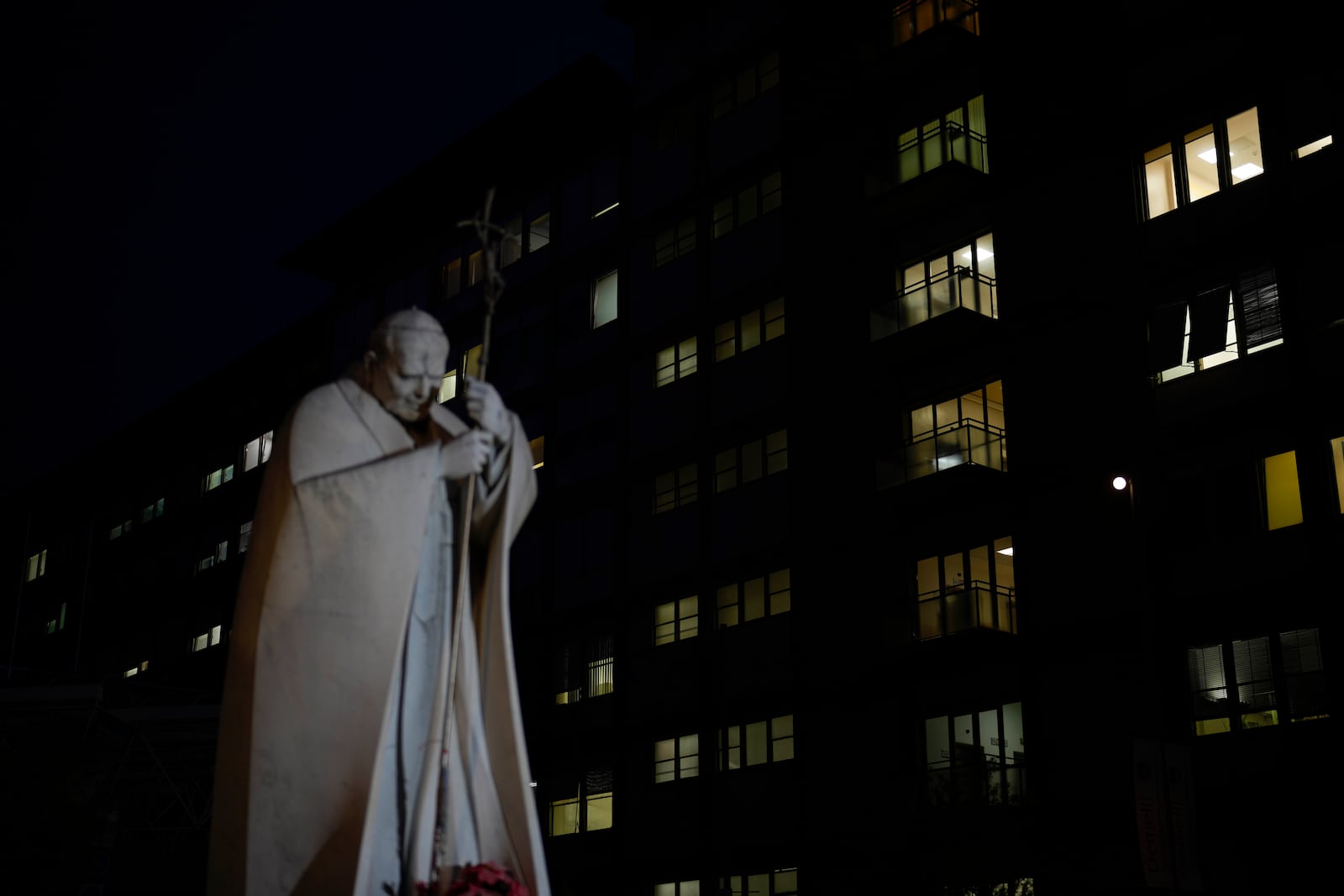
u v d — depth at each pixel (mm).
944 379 36625
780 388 40750
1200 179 32375
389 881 7172
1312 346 29594
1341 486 28625
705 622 40844
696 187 45188
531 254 50469
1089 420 32938
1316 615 28203
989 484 34406
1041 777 31719
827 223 40875
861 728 35938
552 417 47656
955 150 36969
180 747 38062
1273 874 27078
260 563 7426
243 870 7156
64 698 35906
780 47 43781
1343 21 30484
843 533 37812
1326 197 30000
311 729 7141
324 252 57500
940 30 38406
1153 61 33719
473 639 7695
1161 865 23469
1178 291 32094
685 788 39750
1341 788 26891
